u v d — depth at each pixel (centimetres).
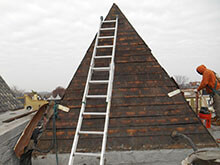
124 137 346
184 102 375
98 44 445
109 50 438
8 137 324
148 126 354
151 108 369
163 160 334
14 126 366
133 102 375
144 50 428
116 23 457
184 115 363
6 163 311
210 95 444
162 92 383
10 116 511
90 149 337
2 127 358
